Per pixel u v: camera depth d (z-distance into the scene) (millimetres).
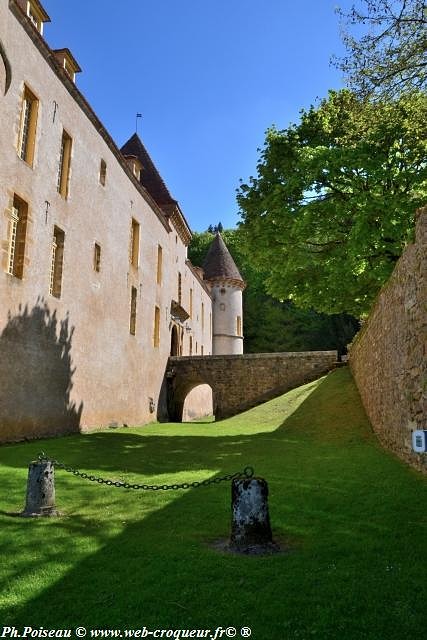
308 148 15203
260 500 5090
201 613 3615
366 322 15242
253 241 17750
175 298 32250
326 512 6207
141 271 24672
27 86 14312
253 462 10297
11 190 13359
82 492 7902
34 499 6539
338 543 5035
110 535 5520
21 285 13703
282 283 17734
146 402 24891
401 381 9609
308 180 14781
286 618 3529
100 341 19188
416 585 3988
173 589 3996
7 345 12953
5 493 7684
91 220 18672
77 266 17344
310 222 15016
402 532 5309
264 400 26766
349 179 14297
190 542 5195
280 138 17734
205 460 11164
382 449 11039
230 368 28703
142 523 6035
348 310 17875
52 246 15688
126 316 22266
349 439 12852
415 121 13422
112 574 4352
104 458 11625
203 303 44375
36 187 14688
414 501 6387
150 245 26422
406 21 10797
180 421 29734
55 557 4816
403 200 13055
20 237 14016
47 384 14977
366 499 6660
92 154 19000
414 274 8570
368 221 13109
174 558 4680
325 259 16484
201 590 3969
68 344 16453
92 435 16188
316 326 52656
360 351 17125
